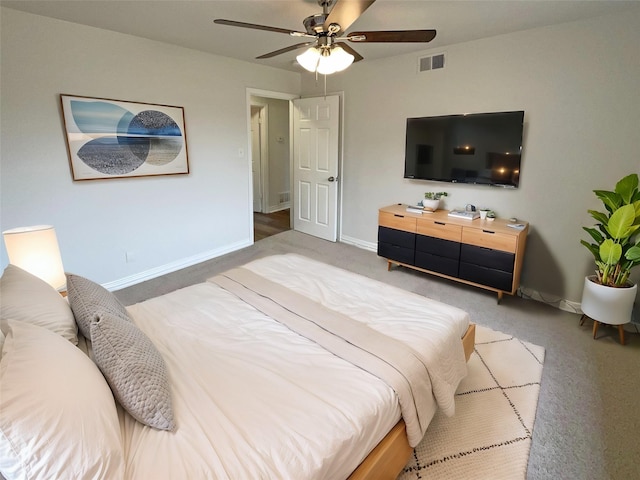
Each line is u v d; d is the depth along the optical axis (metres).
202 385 1.31
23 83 2.68
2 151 2.65
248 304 1.97
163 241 3.78
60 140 2.91
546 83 2.95
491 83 3.26
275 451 1.04
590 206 2.89
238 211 4.52
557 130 2.95
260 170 6.63
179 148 3.71
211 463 0.99
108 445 0.90
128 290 3.40
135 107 3.30
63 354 1.05
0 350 1.01
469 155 3.41
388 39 2.15
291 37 3.25
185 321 1.78
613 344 2.54
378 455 1.26
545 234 3.15
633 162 2.65
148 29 3.04
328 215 4.95
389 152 4.19
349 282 2.23
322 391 1.29
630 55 2.55
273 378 1.35
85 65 2.96
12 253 1.94
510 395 2.02
